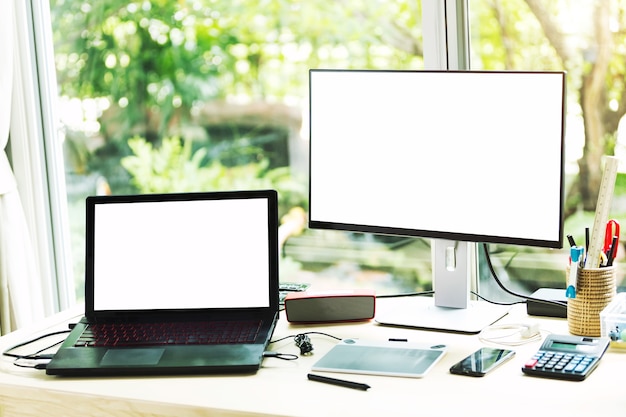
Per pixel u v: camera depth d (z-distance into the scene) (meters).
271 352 1.55
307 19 2.50
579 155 1.98
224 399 1.34
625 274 1.95
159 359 1.49
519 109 1.58
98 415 1.39
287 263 2.60
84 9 2.70
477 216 1.66
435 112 1.68
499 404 1.26
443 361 1.48
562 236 1.56
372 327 1.73
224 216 1.72
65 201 2.68
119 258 1.72
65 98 2.70
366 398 1.31
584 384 1.33
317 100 1.82
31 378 1.48
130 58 2.72
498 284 1.88
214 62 2.65
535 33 1.98
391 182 1.75
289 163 2.60
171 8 2.67
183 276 1.71
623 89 1.91
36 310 2.45
